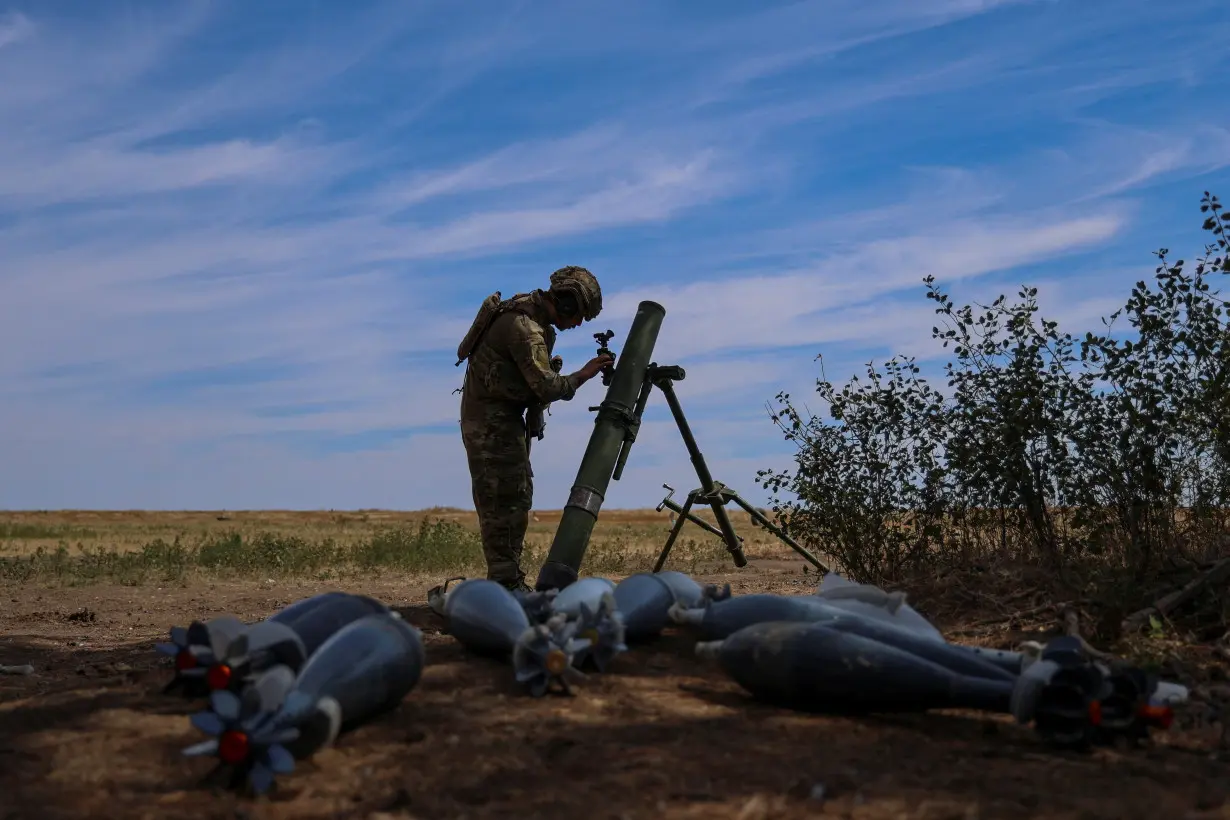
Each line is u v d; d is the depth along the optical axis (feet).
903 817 8.59
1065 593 17.71
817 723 11.61
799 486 22.35
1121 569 17.90
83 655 19.38
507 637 14.06
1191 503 19.34
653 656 14.99
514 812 8.89
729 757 10.26
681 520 23.03
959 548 21.83
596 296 20.13
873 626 12.21
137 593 33.14
